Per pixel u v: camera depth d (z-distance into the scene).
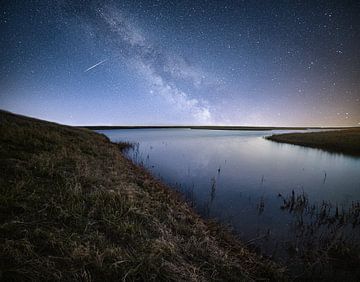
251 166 14.64
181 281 2.90
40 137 9.94
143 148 23.72
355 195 8.94
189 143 30.91
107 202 4.67
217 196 8.55
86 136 18.27
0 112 15.23
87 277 2.57
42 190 4.46
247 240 5.21
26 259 2.55
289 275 3.96
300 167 14.39
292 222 6.27
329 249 4.72
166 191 7.67
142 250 3.31
